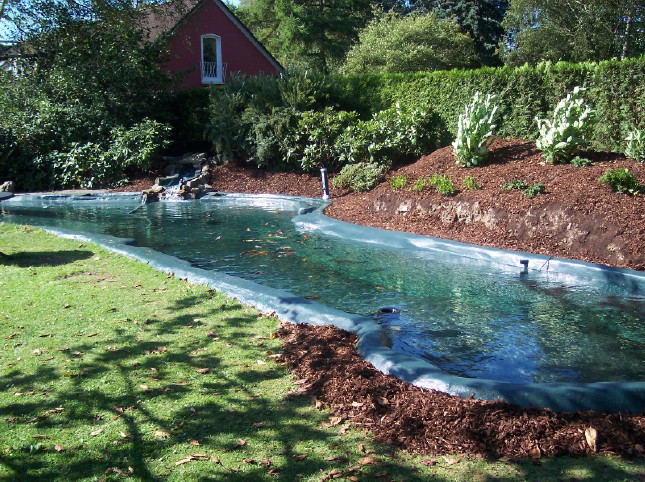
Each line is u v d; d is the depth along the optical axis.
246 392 3.48
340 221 9.55
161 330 4.55
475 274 6.78
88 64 16.62
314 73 15.30
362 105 15.08
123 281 6.04
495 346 4.57
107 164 15.36
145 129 15.90
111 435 3.02
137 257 7.10
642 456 2.78
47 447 2.91
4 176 15.69
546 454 2.81
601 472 2.65
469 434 2.96
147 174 15.76
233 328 4.59
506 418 3.06
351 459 2.79
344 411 3.24
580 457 2.78
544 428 2.98
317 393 3.46
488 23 33.91
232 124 15.53
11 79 16.67
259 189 14.11
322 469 2.71
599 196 7.48
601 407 3.13
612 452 2.81
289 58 30.52
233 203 13.20
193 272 6.16
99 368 3.83
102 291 5.63
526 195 8.12
